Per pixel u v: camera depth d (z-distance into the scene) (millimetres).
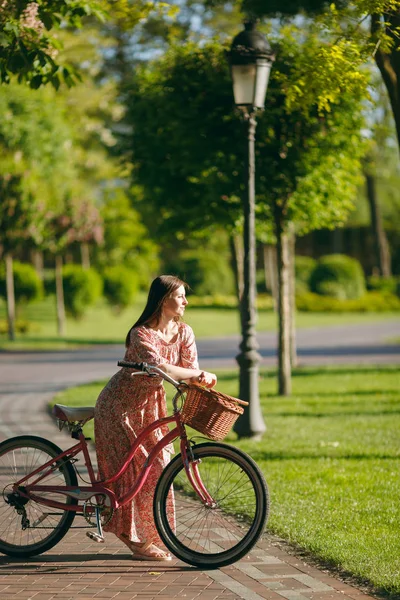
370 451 11688
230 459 6727
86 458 6988
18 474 7148
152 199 19047
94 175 50312
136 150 18328
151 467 6836
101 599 5938
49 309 50906
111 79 43562
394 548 6906
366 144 17547
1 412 16312
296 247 87750
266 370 25984
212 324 50188
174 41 16656
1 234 37500
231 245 24250
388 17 10203
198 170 16500
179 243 66375
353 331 47000
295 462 10852
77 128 46969
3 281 43156
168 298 6879
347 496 8906
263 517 6613
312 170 16594
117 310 49250
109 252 55125
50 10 9836
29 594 6051
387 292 69188
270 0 11586
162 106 16234
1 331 40875
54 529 6996
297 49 15031
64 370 26469
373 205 73188
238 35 12094
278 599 5871
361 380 22328
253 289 12625
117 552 7105
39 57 9844
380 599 5828
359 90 10992
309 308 63938
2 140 38844
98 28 39156
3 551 6961
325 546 6961
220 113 15773
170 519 6797
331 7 10227
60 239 40000
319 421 14789
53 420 15109
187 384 6512
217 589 6125
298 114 15445
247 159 12273
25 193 37000
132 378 6797
